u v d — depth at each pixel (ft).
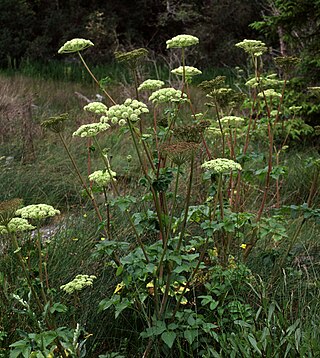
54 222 15.99
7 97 30.37
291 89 24.04
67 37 55.36
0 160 20.39
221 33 55.36
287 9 23.43
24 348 7.72
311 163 10.98
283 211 10.86
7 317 9.88
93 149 9.39
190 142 8.12
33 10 61.46
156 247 8.87
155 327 8.55
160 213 8.86
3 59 54.60
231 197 11.51
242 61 53.21
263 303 9.05
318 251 13.12
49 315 8.93
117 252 11.66
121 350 9.82
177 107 9.35
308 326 9.08
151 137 9.47
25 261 10.18
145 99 30.09
